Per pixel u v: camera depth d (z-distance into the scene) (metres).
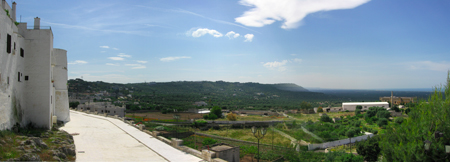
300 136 60.81
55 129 30.33
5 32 22.62
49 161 15.88
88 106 86.25
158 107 129.38
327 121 93.38
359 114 115.38
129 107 124.94
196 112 127.38
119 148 23.06
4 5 24.73
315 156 40.34
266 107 180.88
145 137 28.30
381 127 81.94
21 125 26.42
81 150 21.73
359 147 39.28
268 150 40.06
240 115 127.69
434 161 15.22
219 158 19.36
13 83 24.69
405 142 17.73
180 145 23.19
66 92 42.94
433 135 15.91
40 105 28.97
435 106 17.47
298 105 199.62
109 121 44.03
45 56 29.39
